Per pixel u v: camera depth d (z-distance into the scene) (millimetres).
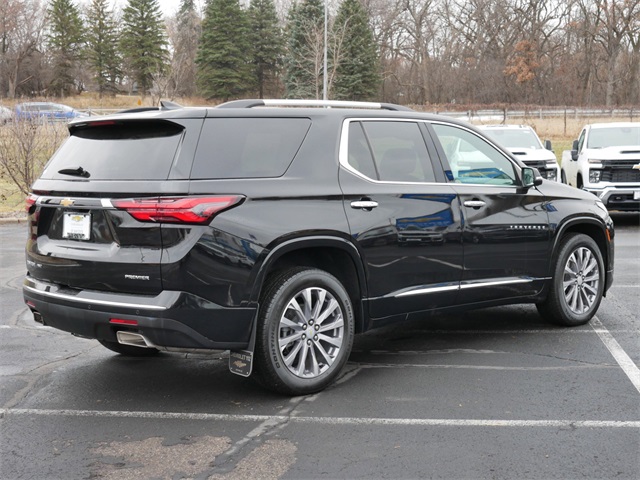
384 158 5402
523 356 5793
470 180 5906
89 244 4617
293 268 4848
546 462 3814
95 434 4281
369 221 5117
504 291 6082
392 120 5559
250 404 4754
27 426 4414
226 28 68812
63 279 4711
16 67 67938
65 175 4832
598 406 4641
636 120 44062
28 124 17000
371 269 5160
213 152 4555
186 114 4578
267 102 5043
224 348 4500
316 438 4172
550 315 6621
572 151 15906
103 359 5883
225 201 4453
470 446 4031
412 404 4715
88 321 4535
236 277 4461
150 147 4562
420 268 5453
